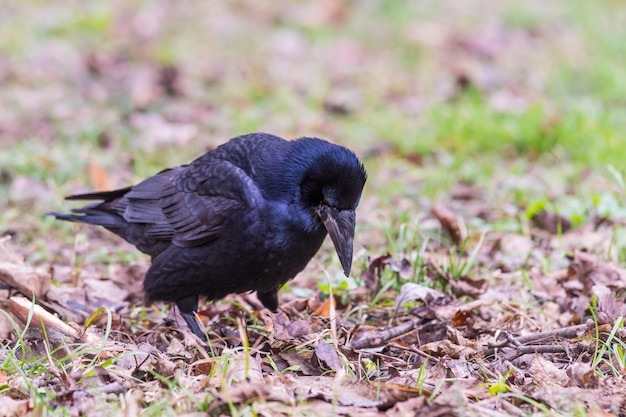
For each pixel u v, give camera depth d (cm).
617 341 854
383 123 1695
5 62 1969
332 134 1683
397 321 996
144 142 1571
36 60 1988
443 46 2194
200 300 1086
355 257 1147
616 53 2045
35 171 1448
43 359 816
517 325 977
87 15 2231
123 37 2169
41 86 1864
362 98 1873
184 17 2328
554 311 1009
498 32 2278
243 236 906
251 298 1084
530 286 1053
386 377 821
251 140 952
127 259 1200
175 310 1043
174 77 1861
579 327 884
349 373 805
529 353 856
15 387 747
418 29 2295
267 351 878
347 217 895
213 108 1795
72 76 1919
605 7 2406
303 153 897
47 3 2344
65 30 2177
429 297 984
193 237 936
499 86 1936
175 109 1764
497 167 1516
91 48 2091
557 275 1077
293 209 897
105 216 1048
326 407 714
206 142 1612
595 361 802
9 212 1311
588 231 1223
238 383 743
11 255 1076
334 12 2359
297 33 2259
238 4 2417
